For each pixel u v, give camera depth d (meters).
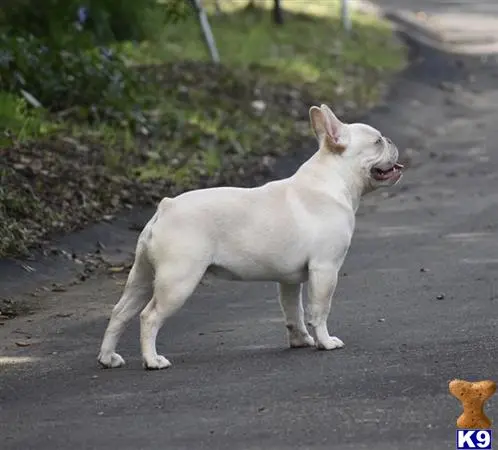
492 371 10.23
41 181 17.73
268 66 30.39
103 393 10.07
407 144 25.64
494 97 31.62
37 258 15.29
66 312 13.37
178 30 32.81
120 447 8.63
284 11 39.88
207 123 23.88
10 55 21.94
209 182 20.30
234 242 10.92
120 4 26.59
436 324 12.24
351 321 12.59
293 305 11.42
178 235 10.68
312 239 11.12
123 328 11.02
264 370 10.58
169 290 10.66
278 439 8.60
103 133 21.19
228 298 13.95
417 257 15.89
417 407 9.23
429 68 35.53
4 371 11.01
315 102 28.11
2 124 19.83
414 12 51.56
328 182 11.36
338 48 35.38
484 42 42.31
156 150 21.28
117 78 22.80
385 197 20.36
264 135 24.28
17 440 8.95
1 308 13.45
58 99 22.31
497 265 15.17
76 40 23.42
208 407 9.47
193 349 11.60
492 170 22.50
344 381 10.04
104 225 17.08
